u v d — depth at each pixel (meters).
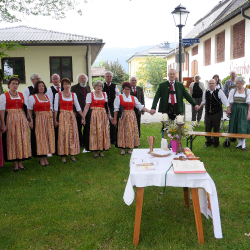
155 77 43.19
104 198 3.88
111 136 6.95
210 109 6.32
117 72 35.81
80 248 2.78
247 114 5.97
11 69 13.59
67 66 13.82
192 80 15.03
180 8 8.38
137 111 6.60
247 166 5.04
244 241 2.84
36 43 12.94
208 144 6.52
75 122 5.57
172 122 3.71
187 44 8.95
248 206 3.53
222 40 16.84
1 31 15.37
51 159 5.90
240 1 20.44
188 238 2.92
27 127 5.05
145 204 3.70
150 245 2.82
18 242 2.91
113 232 3.05
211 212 2.87
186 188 3.56
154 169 2.94
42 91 5.14
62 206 3.66
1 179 4.74
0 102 4.79
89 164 5.46
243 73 13.82
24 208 3.65
